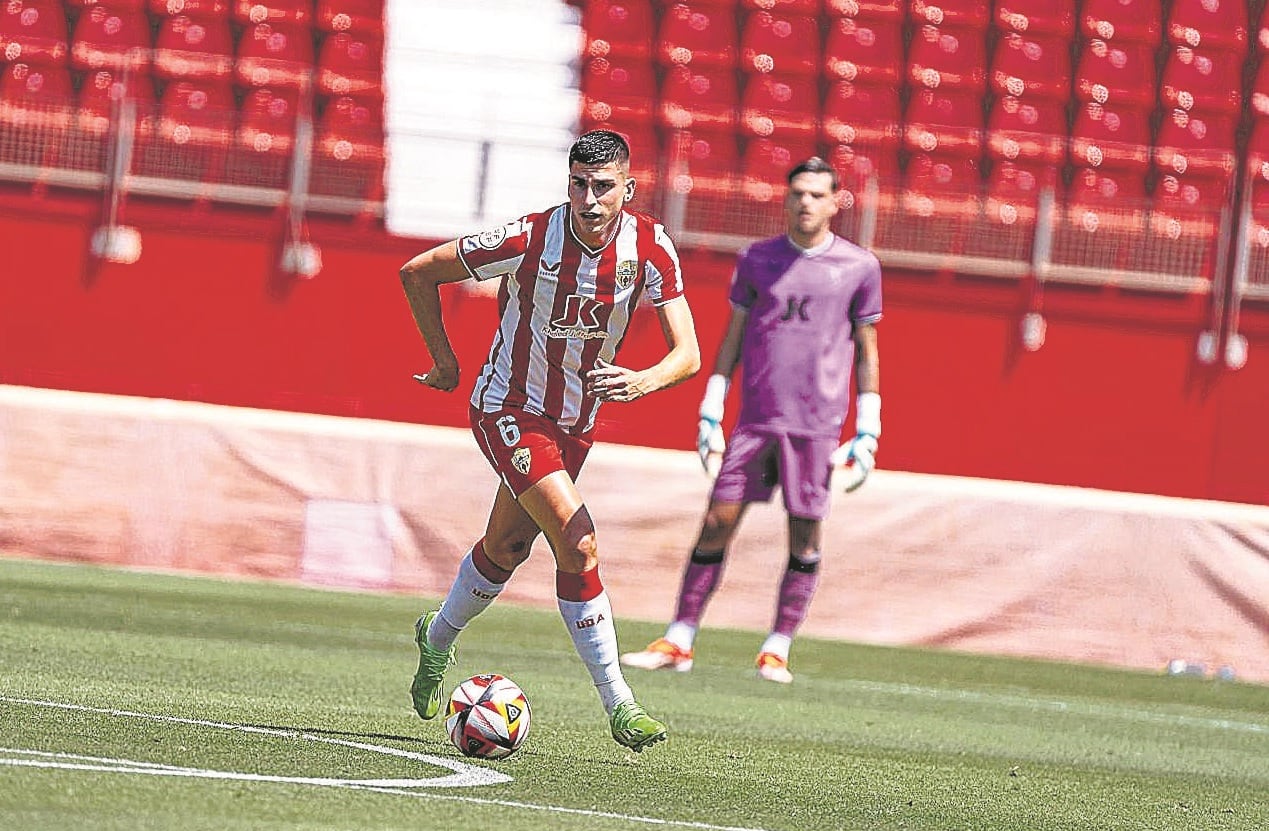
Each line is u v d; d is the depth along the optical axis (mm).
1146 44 56031
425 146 45625
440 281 16391
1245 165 46375
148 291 43094
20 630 24938
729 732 20141
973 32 55438
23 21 52375
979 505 37750
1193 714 28453
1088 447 44719
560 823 12062
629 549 37719
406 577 37750
